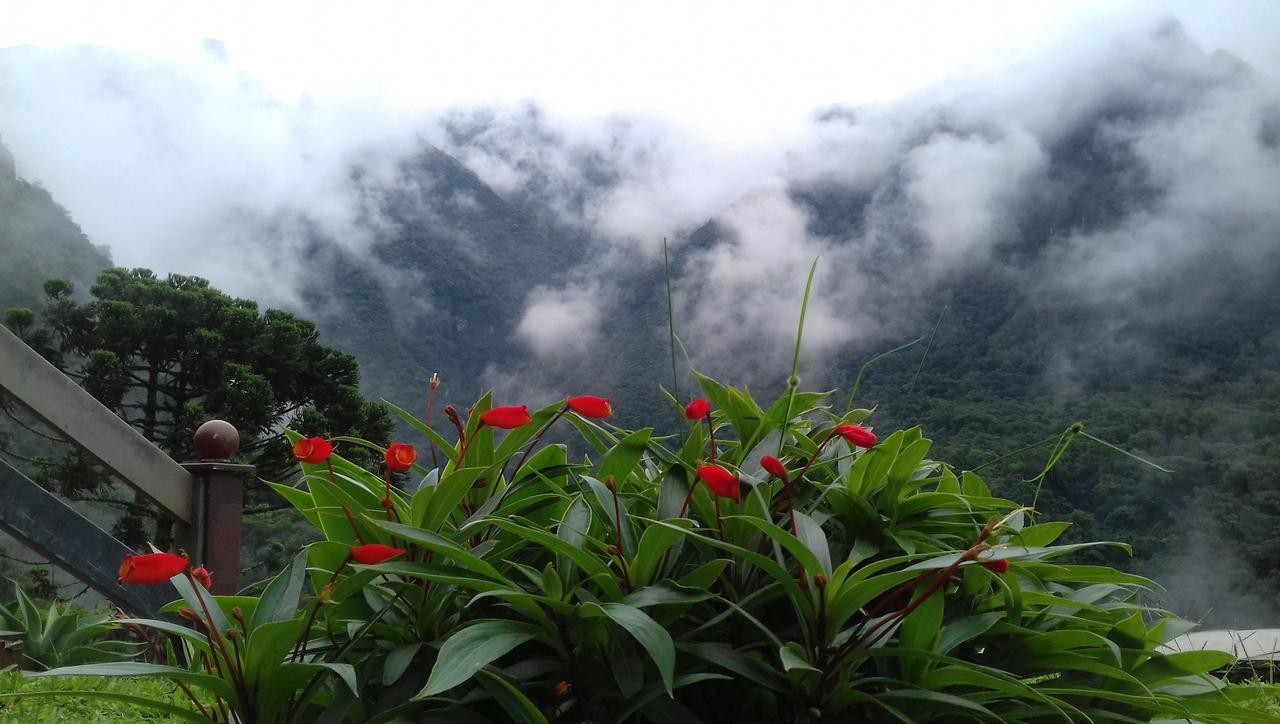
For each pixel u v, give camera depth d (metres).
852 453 1.56
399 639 1.32
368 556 1.14
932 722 1.31
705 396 1.65
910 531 1.44
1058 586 1.58
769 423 1.56
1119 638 1.48
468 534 1.27
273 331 20.59
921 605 1.23
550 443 1.52
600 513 1.40
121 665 1.18
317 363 20.95
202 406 19.05
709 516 1.39
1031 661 1.37
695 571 1.26
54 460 14.60
